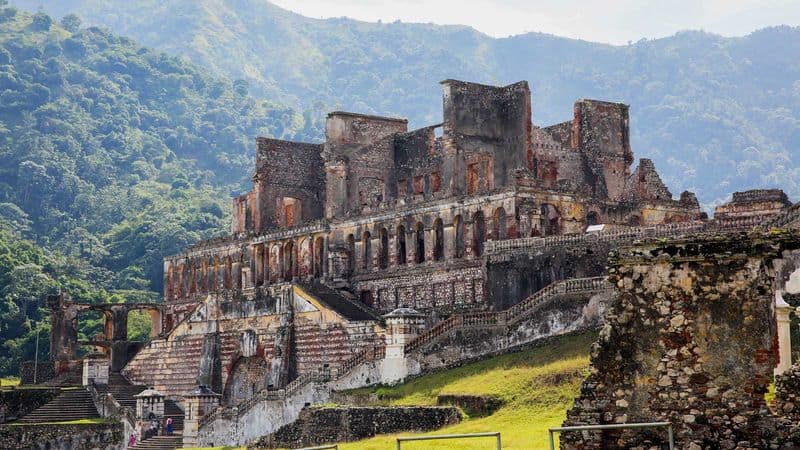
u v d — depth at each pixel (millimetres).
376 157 140125
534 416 74812
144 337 193625
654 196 126250
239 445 106000
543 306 91375
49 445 115750
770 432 36469
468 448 60406
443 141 124812
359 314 117250
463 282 113688
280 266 137625
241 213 153125
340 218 129500
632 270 38469
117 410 121125
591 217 116000
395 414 82812
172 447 111625
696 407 37312
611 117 130750
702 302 37562
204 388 111312
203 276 151375
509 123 126750
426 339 97125
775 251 37000
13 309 193375
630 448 37812
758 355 36906
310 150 149375
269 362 121375
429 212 118812
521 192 109375
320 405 94688
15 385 143125
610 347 38312
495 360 91500
